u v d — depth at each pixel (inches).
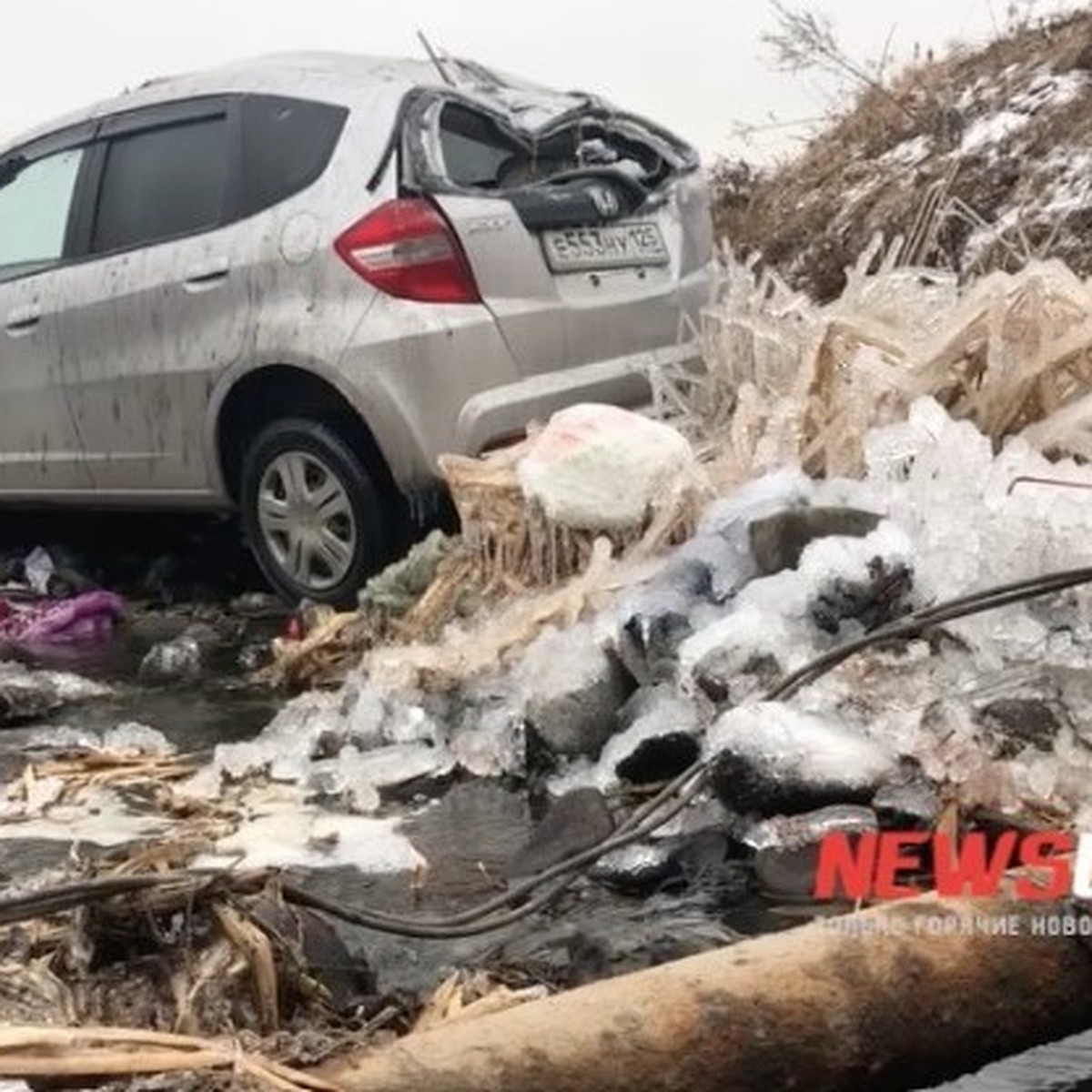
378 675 192.2
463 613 207.5
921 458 188.7
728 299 269.3
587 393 254.4
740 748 146.9
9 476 293.6
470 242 245.9
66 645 267.4
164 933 113.5
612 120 276.8
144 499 278.8
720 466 221.0
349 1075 94.6
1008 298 209.9
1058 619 167.2
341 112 256.8
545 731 175.0
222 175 266.2
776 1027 100.4
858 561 170.7
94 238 280.5
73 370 280.5
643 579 191.3
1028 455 187.2
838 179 546.6
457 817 165.6
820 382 217.5
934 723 149.3
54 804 173.6
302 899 121.0
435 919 129.9
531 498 204.4
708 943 126.0
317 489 257.6
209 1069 93.0
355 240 247.4
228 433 266.5
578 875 137.6
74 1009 107.8
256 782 179.6
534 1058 96.3
